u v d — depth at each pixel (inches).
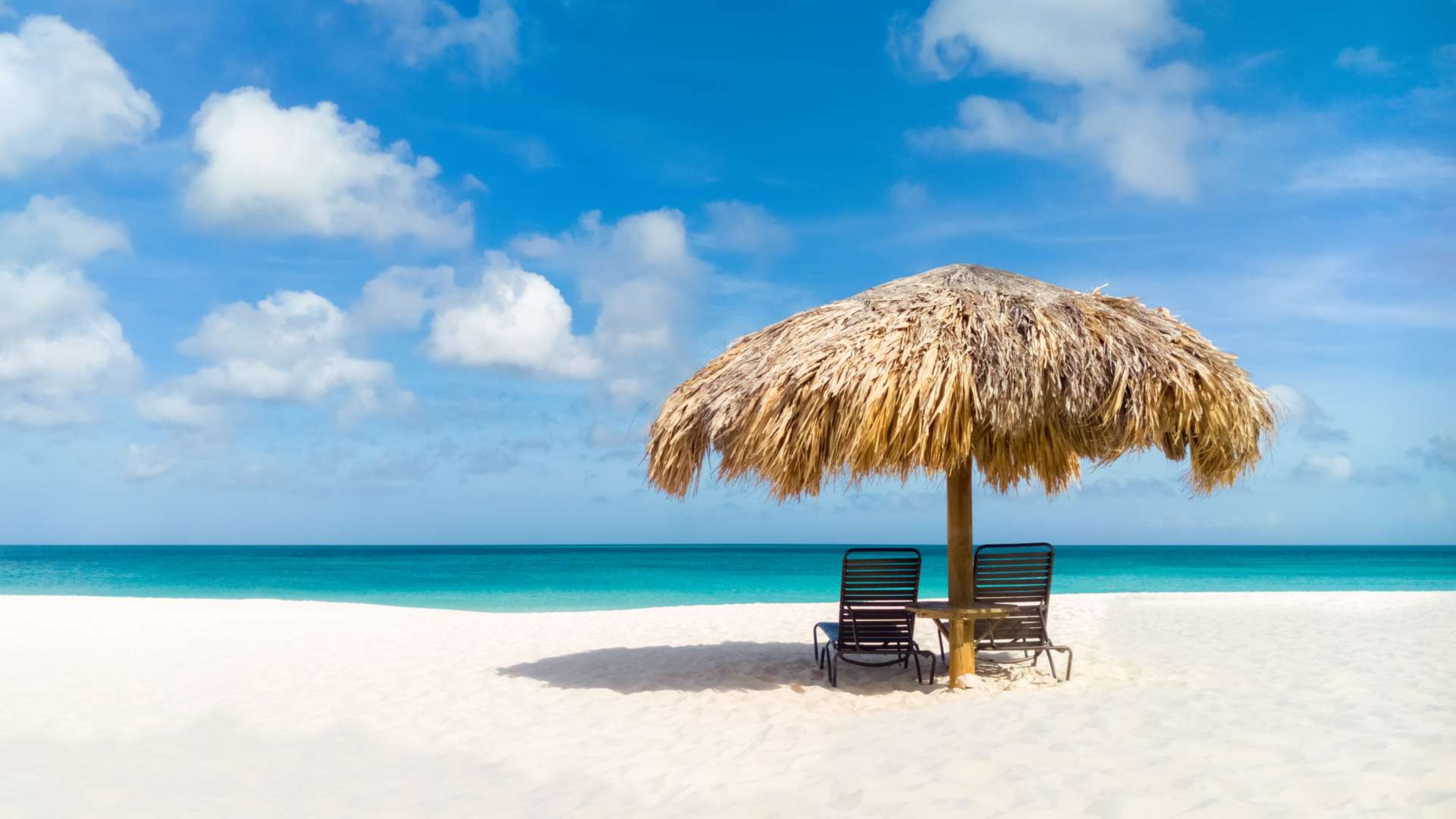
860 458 213.8
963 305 226.2
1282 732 166.6
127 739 204.4
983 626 247.6
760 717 212.8
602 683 262.8
